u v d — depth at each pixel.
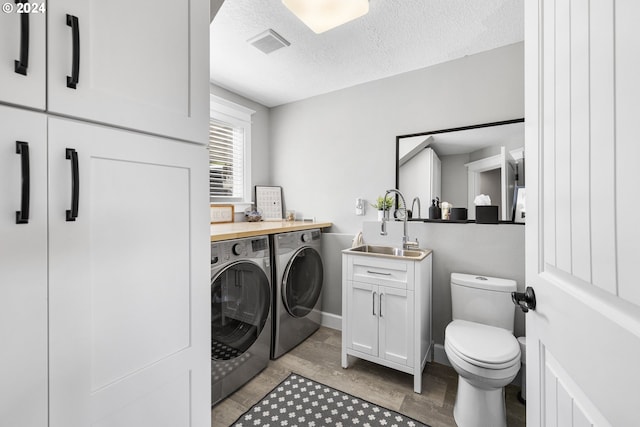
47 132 0.59
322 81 2.57
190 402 0.89
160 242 0.80
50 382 0.60
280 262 2.15
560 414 0.61
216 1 1.14
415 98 2.36
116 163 0.70
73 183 0.61
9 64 0.54
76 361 0.64
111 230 0.69
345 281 2.05
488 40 1.95
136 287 0.75
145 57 0.77
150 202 0.78
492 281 1.88
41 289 0.58
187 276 0.88
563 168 0.58
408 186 2.37
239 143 2.91
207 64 0.94
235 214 2.81
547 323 0.66
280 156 3.13
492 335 1.60
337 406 1.62
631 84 0.38
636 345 0.37
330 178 2.80
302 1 1.51
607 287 0.43
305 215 2.96
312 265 2.60
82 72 0.64
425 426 1.47
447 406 1.63
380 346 1.91
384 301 1.90
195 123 0.90
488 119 2.07
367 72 2.40
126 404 0.73
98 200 0.67
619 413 0.41
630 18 0.38
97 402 0.67
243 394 1.73
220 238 1.65
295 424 1.48
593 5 0.46
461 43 1.98
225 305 1.71
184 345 0.87
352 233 2.69
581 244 0.51
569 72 0.55
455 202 2.17
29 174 0.55
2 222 0.53
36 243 0.57
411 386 1.82
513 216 1.96
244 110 2.87
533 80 0.74
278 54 2.12
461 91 2.17
